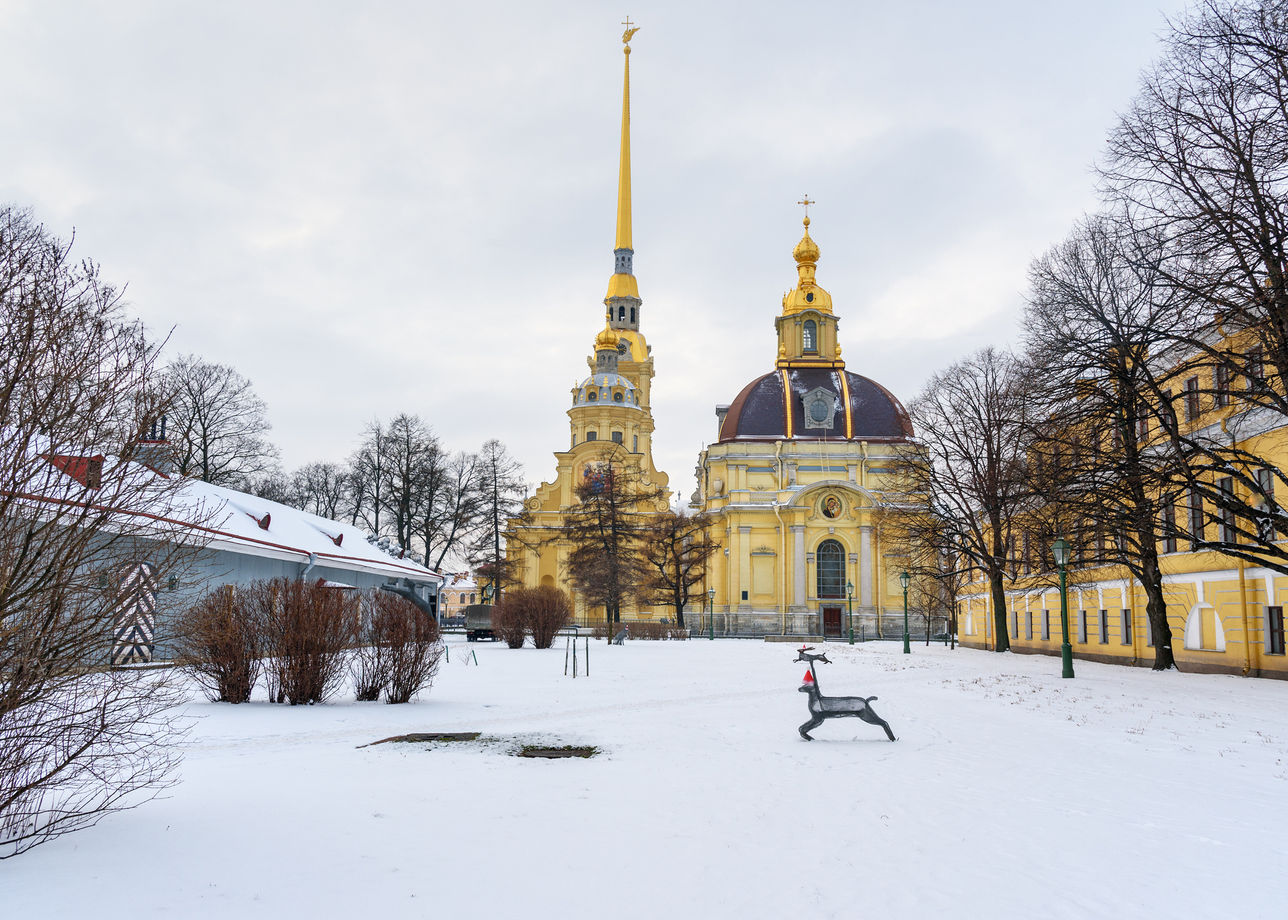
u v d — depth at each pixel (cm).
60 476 730
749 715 1684
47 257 741
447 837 774
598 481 6919
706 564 7669
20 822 747
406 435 6519
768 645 5322
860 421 7944
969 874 687
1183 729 1483
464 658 3391
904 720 1611
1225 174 2050
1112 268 2589
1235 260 2050
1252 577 2638
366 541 5066
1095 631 3666
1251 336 2250
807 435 7894
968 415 4281
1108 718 1631
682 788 992
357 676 1800
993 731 1464
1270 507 2236
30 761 712
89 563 747
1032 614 4462
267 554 3108
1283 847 762
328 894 624
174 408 991
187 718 1495
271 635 1712
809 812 881
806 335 8388
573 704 1855
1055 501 2659
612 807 896
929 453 4819
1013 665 3266
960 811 889
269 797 923
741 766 1136
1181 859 727
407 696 1800
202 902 602
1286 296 1927
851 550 7488
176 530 835
